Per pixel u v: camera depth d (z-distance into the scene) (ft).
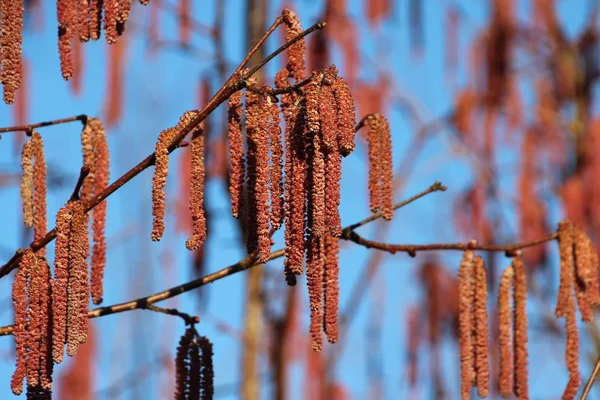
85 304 5.12
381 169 5.37
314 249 5.18
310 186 5.10
